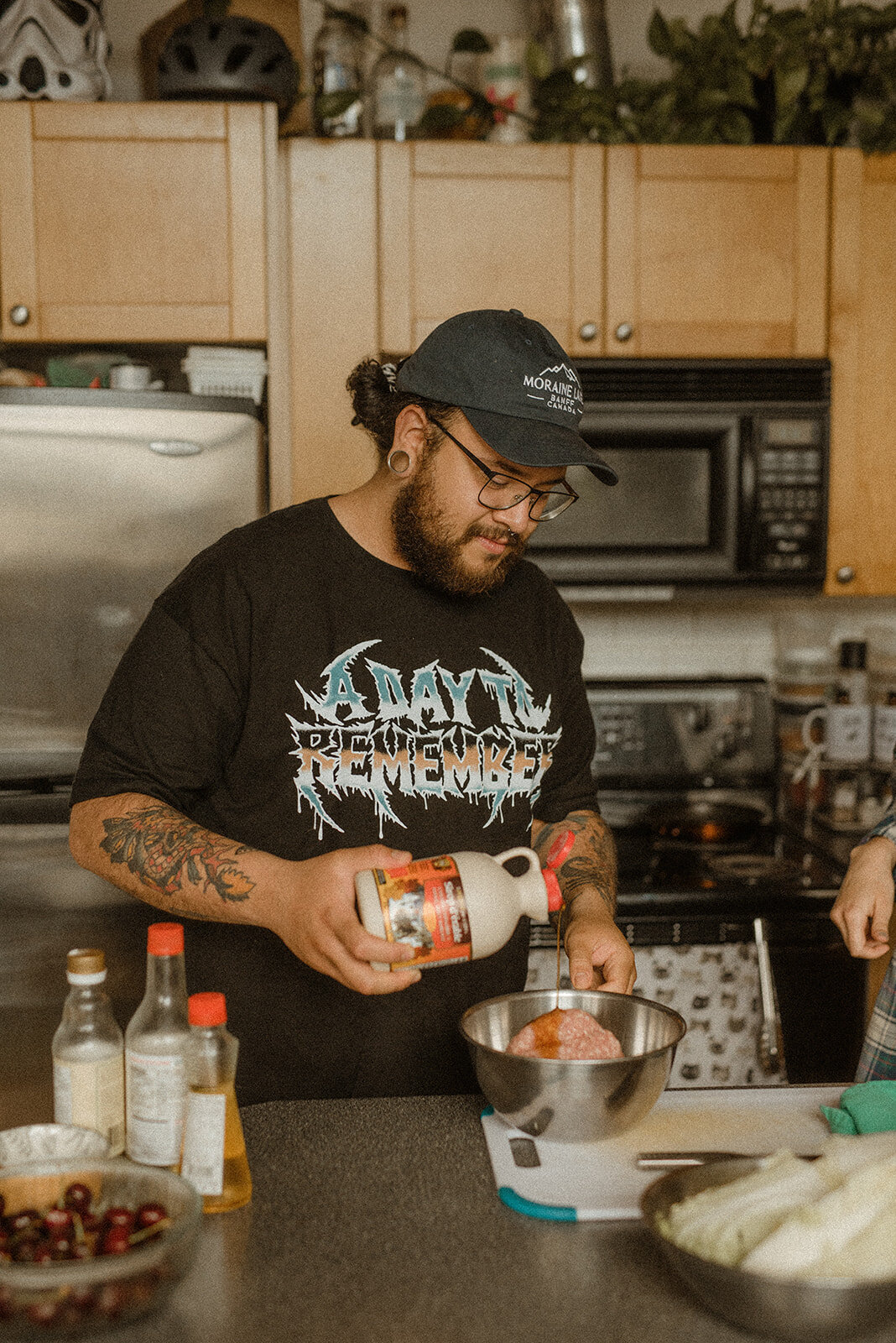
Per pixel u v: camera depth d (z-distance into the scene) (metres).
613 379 2.11
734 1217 0.70
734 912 1.93
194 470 1.89
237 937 1.21
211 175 2.01
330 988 1.20
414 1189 0.87
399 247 2.07
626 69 2.46
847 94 2.17
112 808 1.08
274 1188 0.87
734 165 2.11
